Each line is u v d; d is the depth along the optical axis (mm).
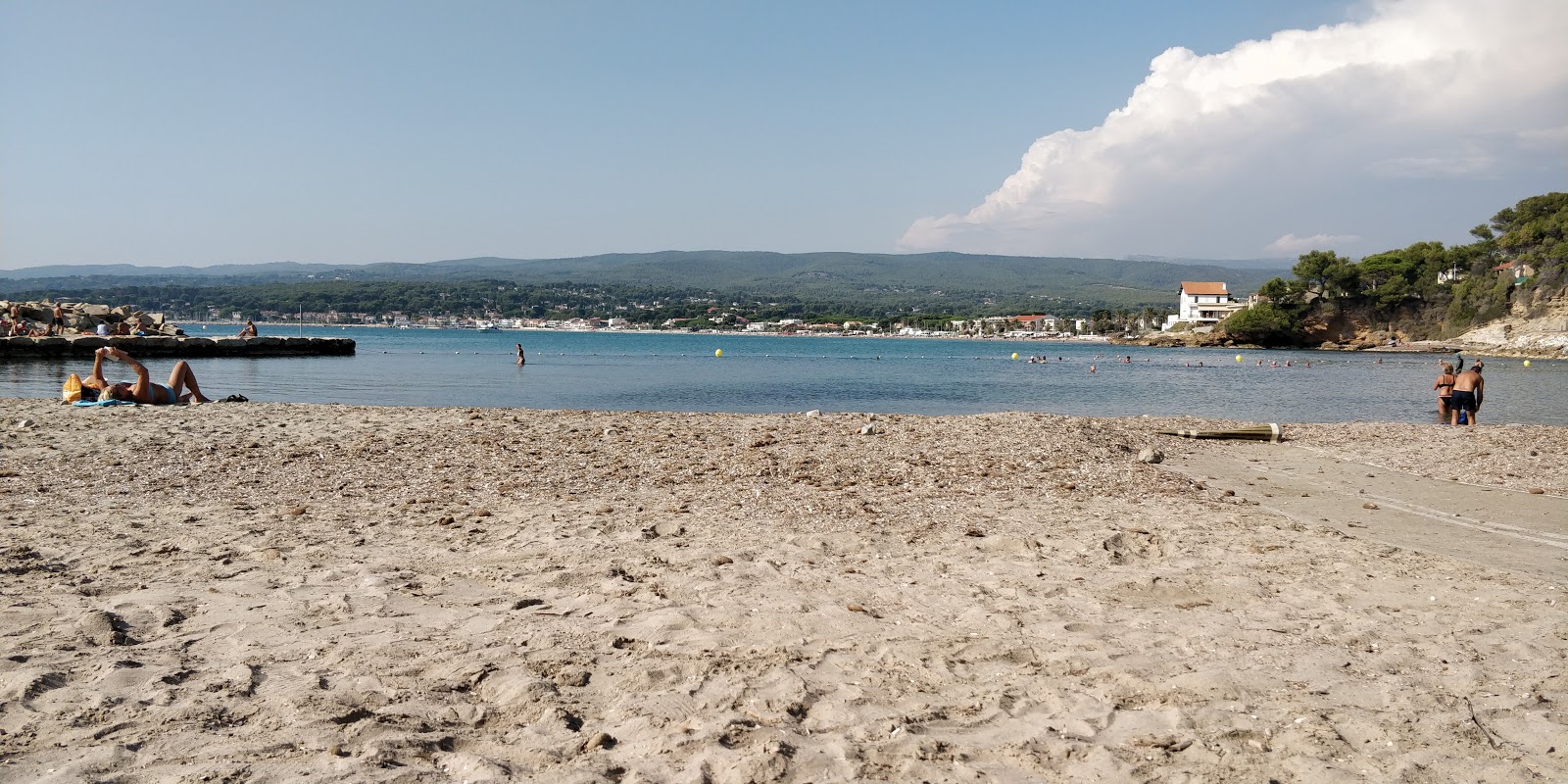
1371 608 7008
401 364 63375
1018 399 39469
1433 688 5336
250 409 19859
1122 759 4406
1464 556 8867
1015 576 7789
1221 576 7836
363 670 5355
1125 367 78188
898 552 8664
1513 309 126750
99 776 3969
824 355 105750
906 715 4875
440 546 8602
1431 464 15359
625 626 6273
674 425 17844
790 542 8922
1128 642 6125
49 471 12039
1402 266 144625
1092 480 12781
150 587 7008
